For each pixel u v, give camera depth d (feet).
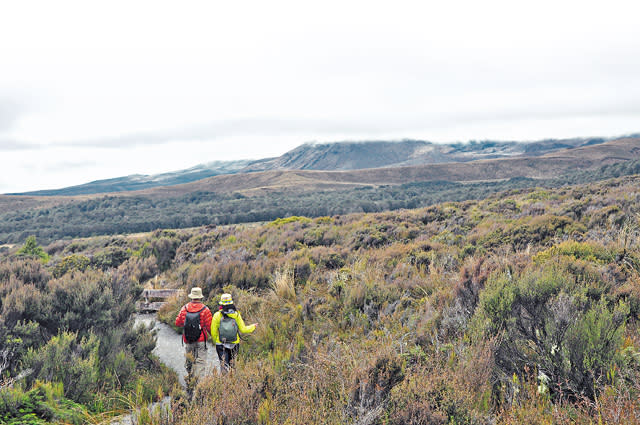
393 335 16.08
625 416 7.77
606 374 9.73
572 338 10.70
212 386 11.62
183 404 11.27
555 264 17.97
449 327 15.03
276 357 15.76
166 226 407.85
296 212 429.79
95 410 13.48
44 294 18.54
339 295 25.07
